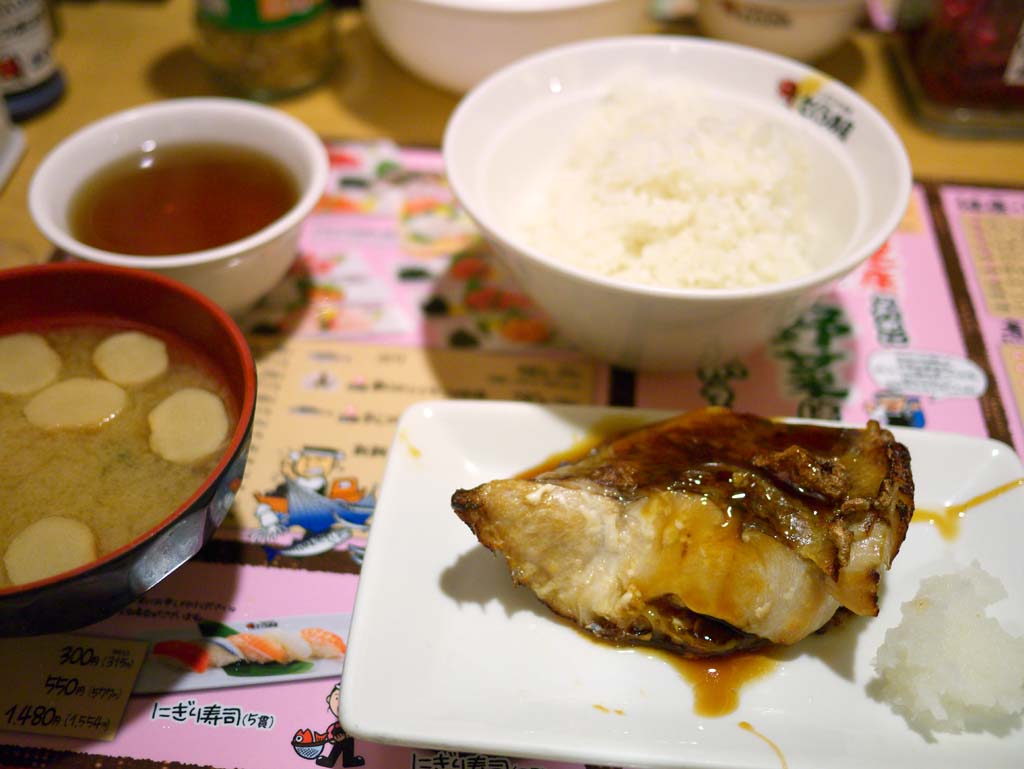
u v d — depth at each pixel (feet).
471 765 0.70
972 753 0.66
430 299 1.10
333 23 1.45
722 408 0.86
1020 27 1.22
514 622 0.76
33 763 0.69
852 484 0.75
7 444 0.76
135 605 0.79
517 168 1.07
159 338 0.84
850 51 1.51
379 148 1.32
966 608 0.71
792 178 1.00
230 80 1.39
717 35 1.45
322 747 0.71
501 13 1.20
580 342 0.96
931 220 1.19
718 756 0.64
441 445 0.87
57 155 0.99
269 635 0.78
